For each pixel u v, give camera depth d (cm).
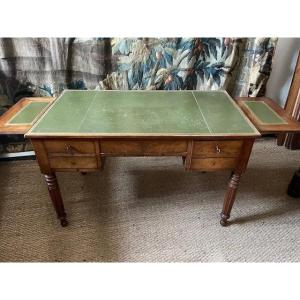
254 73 197
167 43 181
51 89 188
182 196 177
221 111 140
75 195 176
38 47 172
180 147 124
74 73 185
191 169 131
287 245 144
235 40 185
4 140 201
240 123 128
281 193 180
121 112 137
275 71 220
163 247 143
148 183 188
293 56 213
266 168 204
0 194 176
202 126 125
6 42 167
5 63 173
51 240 146
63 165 128
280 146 232
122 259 136
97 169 130
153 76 192
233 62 194
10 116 142
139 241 146
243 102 163
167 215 162
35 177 191
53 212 163
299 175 168
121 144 123
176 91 164
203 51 189
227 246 143
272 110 153
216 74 199
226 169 132
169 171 200
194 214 163
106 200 173
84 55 178
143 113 136
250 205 169
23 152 207
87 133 118
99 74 186
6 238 147
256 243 145
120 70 188
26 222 157
